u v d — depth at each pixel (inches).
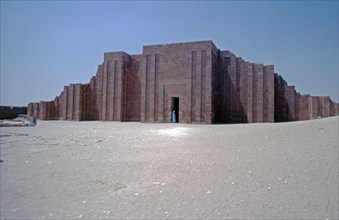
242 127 602.5
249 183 206.7
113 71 1326.3
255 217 151.8
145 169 258.2
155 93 1166.3
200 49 1093.8
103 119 1331.2
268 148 318.3
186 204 174.7
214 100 1121.4
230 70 1174.3
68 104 1425.9
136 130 672.4
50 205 182.5
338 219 145.1
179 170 249.3
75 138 503.8
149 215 161.0
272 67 1109.7
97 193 203.3
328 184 193.3
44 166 285.9
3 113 1485.0
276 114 1146.7
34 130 692.7
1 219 162.1
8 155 342.0
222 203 173.5
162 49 1165.1
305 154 271.9
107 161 298.5
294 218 148.5
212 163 267.7
